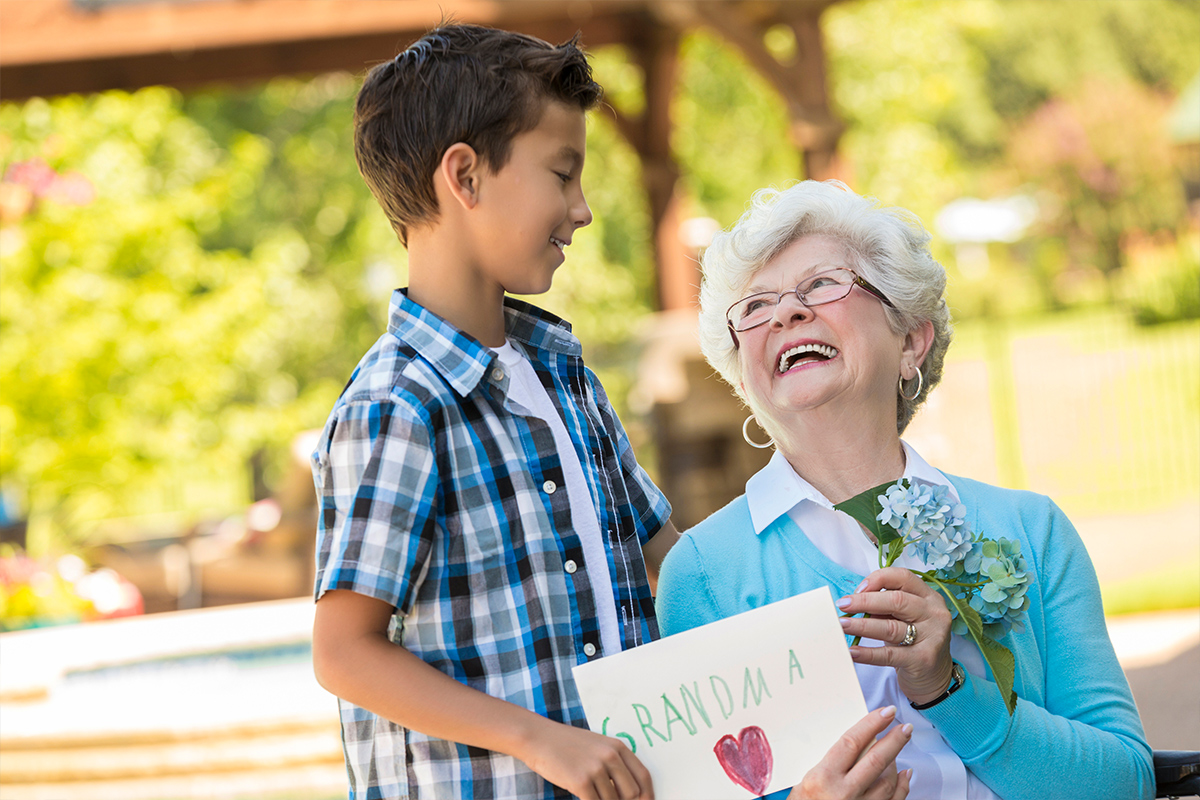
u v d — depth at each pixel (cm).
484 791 154
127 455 890
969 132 2664
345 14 677
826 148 738
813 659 150
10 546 945
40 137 866
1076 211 2408
